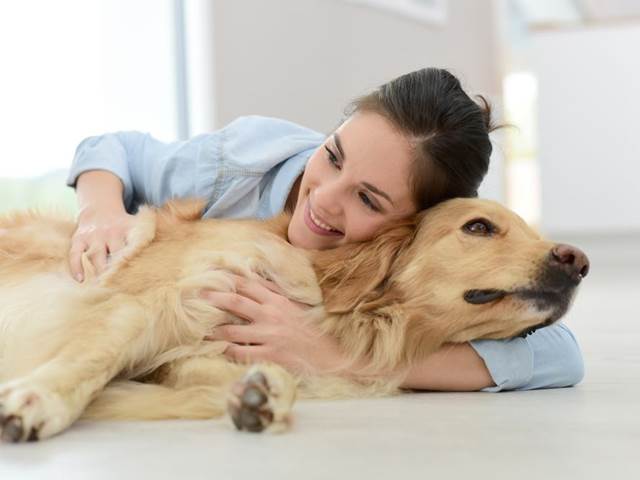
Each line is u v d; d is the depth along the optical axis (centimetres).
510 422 135
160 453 114
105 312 149
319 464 108
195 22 407
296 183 189
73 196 356
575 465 108
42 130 364
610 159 631
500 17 669
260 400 125
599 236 646
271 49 441
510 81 734
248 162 190
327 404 153
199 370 152
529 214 759
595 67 626
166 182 200
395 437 124
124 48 402
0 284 168
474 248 159
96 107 389
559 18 951
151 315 152
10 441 120
